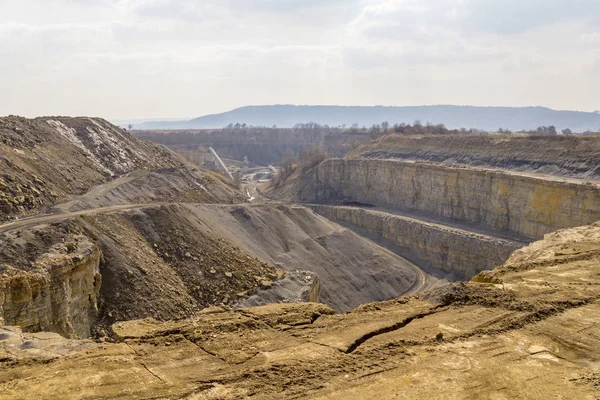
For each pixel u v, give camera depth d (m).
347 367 11.36
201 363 11.53
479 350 12.27
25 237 29.92
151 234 40.16
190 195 61.16
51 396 9.96
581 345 12.60
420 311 14.98
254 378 10.80
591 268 19.38
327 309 15.23
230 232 49.75
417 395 10.20
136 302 31.98
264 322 13.98
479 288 16.58
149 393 10.14
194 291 36.44
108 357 11.71
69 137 60.38
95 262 31.70
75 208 41.41
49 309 26.34
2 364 11.48
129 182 54.91
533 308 14.78
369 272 59.91
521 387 10.58
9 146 46.25
